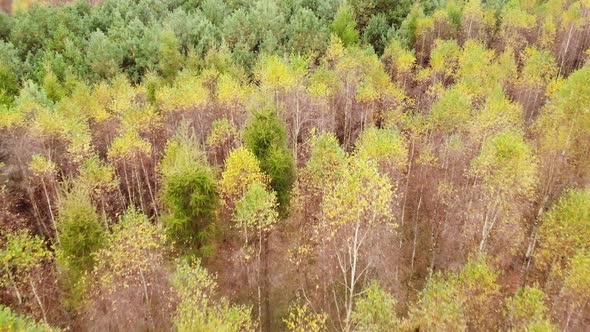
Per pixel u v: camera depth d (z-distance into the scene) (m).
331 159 28.94
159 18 62.62
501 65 45.22
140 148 36.44
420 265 32.66
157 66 52.47
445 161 36.69
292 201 32.03
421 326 20.00
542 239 27.00
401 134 37.41
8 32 57.56
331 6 61.47
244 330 22.00
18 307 24.39
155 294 26.89
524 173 25.50
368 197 22.61
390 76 46.34
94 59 50.91
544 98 45.25
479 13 56.91
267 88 40.75
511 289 27.78
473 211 30.91
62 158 38.59
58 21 57.88
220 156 43.81
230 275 31.17
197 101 40.81
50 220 36.84
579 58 56.06
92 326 26.03
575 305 21.98
